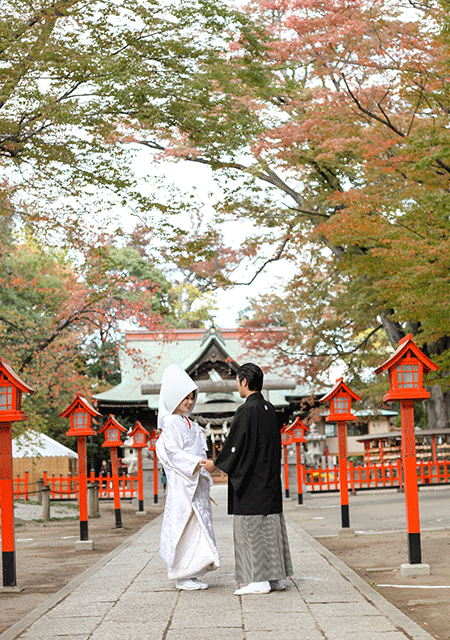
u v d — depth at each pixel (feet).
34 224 42.60
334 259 77.46
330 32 47.44
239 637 13.65
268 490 18.24
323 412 90.43
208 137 35.91
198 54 34.76
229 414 110.01
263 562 17.85
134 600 17.62
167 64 34.14
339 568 21.34
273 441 18.61
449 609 16.46
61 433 117.08
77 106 32.58
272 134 55.77
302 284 81.56
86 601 17.72
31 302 87.15
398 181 52.26
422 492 62.39
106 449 129.70
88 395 72.49
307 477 84.23
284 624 14.55
